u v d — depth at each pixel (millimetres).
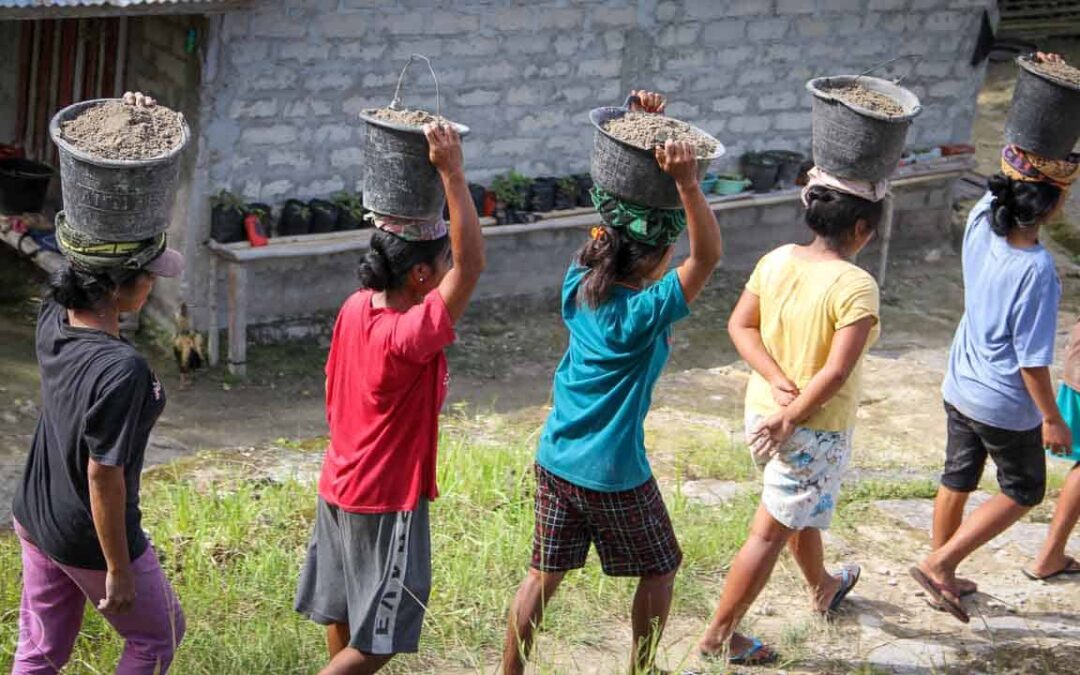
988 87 21688
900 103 5125
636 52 13945
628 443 4664
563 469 4746
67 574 4309
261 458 8789
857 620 6047
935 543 6426
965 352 6047
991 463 8820
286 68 11961
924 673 5570
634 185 4387
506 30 13094
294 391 11836
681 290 4426
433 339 4133
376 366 4250
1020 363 5727
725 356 13266
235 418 11180
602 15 13586
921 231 16547
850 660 5652
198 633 5379
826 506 5246
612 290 4582
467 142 13320
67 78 13086
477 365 12609
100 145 3895
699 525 6879
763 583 5285
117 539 4047
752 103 14891
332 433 4543
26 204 12875
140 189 3902
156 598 4320
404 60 12617
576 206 13805
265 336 12516
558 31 13398
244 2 10727
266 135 12070
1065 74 5566
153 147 3969
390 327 4234
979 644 5879
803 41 14914
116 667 4680
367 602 4387
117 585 4105
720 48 14438
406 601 4410
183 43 11617
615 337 4578
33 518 4246
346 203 12492
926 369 12656
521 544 6379
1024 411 5832
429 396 4355
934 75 15938
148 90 12250
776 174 14969
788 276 5148
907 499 7848
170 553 6305
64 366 4031
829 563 6703
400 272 4289
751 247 15344
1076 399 6387
